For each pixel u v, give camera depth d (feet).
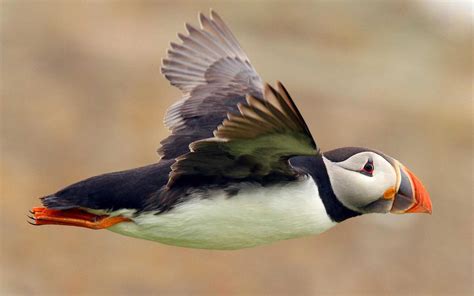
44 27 65.16
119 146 56.13
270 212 25.77
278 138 23.18
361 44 71.15
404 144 61.21
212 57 31.14
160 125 57.93
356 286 50.70
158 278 48.32
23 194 51.80
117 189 25.48
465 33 74.33
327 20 72.79
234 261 49.78
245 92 29.99
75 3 68.13
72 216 25.66
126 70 62.13
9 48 63.10
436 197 57.88
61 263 48.62
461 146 62.49
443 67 70.90
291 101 21.35
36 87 59.88
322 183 26.37
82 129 57.16
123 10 68.90
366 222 53.72
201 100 29.71
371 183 26.66
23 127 56.65
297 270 50.16
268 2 72.90
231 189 25.66
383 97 65.26
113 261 48.98
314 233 26.58
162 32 67.41
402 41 73.20
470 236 54.80
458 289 52.16
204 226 25.79
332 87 65.05
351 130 60.85
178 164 25.04
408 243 53.57
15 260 48.29
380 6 74.79
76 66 62.13
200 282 48.57
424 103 65.72
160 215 25.64
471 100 66.49
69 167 54.49
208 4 71.92
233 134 23.25
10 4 67.21
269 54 67.82
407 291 51.65
